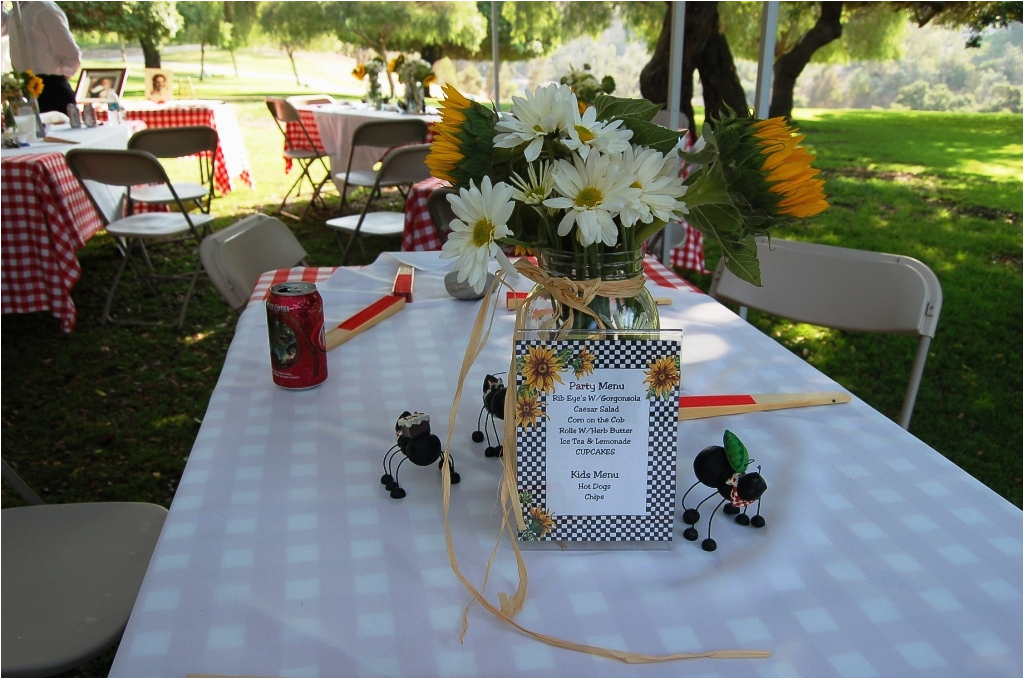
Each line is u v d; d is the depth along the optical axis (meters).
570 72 3.87
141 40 11.00
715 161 0.69
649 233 0.74
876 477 0.84
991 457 2.40
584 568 0.70
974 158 7.44
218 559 0.71
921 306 1.41
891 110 10.14
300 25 13.43
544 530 0.73
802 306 1.57
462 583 0.67
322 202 5.52
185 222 3.47
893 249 4.87
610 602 0.65
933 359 3.15
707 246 5.18
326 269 1.64
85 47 16.30
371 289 1.51
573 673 0.58
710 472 0.73
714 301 1.42
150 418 2.60
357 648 0.60
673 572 0.69
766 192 0.67
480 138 0.75
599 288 0.73
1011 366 3.09
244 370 1.14
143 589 0.67
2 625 1.00
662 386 0.70
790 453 0.89
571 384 0.70
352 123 4.73
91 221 3.42
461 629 0.62
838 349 3.22
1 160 2.83
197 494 0.81
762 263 1.64
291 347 1.04
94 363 3.01
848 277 1.51
